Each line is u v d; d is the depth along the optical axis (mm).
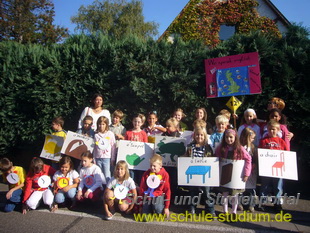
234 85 5613
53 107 6270
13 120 6594
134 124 5094
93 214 4316
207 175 4148
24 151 7000
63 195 4488
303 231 3748
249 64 5520
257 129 4969
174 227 3857
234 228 3828
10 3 26938
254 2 11969
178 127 5320
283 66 5430
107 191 4191
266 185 4543
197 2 12242
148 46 6148
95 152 4953
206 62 5805
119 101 6145
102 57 6309
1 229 3730
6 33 26531
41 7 29234
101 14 27891
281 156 4332
